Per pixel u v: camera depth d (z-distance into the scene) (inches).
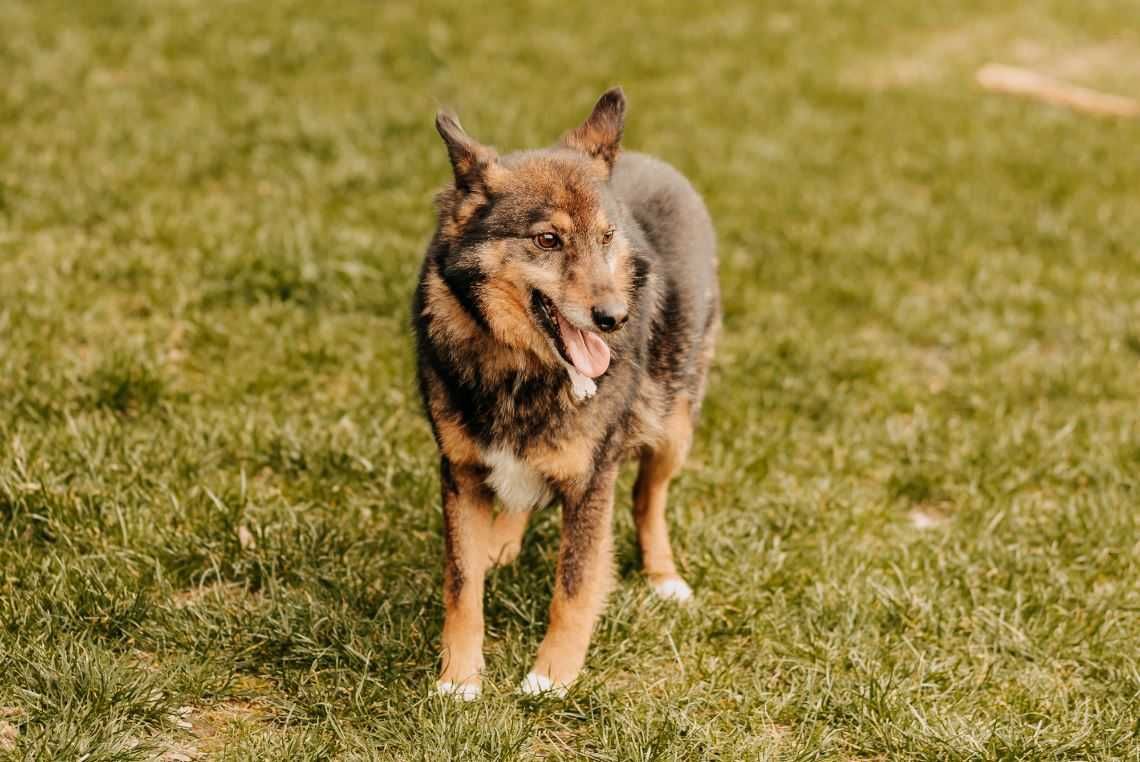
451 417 203.3
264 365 308.5
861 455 293.9
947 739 198.1
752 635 228.1
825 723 206.5
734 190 456.8
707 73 613.3
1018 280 394.3
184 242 365.4
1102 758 196.5
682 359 232.4
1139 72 679.1
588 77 585.9
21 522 236.8
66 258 346.6
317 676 207.2
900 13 756.6
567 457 203.5
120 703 190.4
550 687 207.2
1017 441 298.4
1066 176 488.7
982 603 239.6
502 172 202.1
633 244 210.5
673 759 191.5
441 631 220.2
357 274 349.4
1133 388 331.9
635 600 230.5
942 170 497.4
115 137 442.9
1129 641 228.5
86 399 283.7
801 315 367.6
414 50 596.4
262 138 457.1
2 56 529.7
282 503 252.1
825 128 542.9
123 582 221.6
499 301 197.0
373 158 445.7
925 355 355.9
